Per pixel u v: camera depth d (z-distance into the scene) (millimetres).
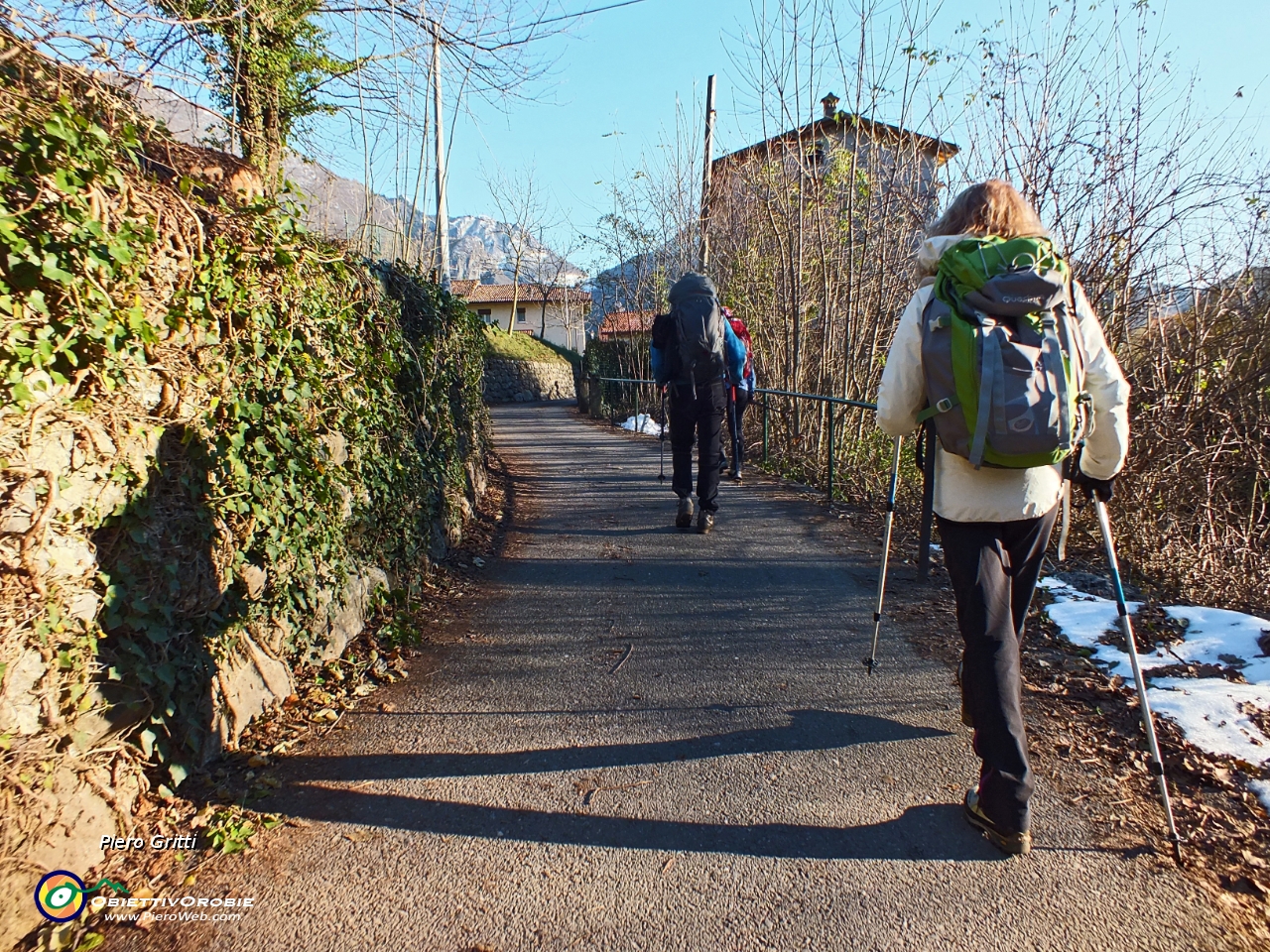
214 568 2984
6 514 2109
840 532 6457
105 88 2703
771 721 3367
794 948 2145
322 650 3861
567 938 2199
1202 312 6137
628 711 3496
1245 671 3502
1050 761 2980
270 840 2607
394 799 2854
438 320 6465
